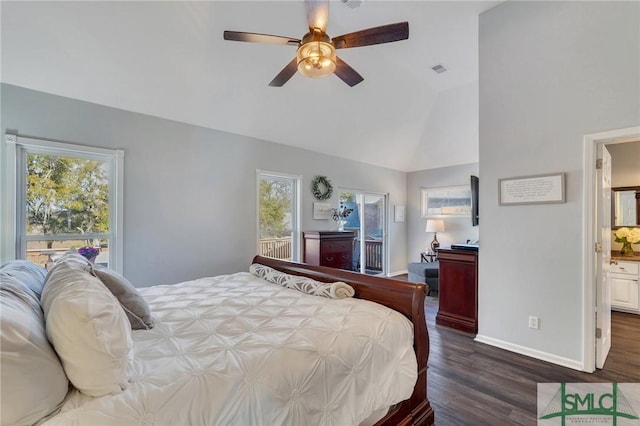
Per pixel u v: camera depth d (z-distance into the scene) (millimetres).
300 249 4930
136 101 3225
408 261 7152
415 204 7004
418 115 5371
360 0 2850
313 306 1859
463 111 5105
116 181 3186
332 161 5480
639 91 2264
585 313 2480
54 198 2918
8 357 817
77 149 2943
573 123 2564
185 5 2641
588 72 2488
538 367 2559
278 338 1384
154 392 987
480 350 2912
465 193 6238
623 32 2332
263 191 4582
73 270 1351
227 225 4070
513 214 2918
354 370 1387
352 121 4855
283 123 4348
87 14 2451
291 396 1160
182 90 3328
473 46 3664
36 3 2285
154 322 1604
